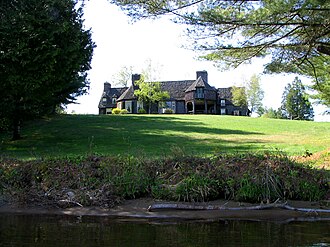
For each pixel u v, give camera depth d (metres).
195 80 58.81
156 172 7.34
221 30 8.91
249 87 61.56
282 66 10.76
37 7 13.55
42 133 20.41
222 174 6.98
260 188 6.59
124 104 56.94
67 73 15.09
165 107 55.47
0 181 7.29
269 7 7.86
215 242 4.24
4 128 19.06
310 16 8.19
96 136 18.97
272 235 4.52
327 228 4.90
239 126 25.44
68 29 14.21
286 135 20.41
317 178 6.98
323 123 29.42
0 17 13.23
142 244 4.17
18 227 5.02
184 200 6.66
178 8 8.46
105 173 7.26
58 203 6.43
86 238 4.41
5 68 13.08
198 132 21.17
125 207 6.39
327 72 11.97
